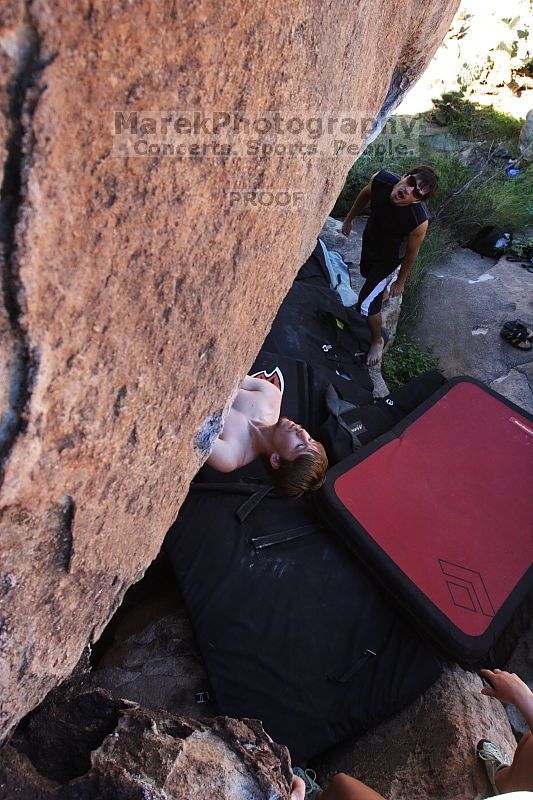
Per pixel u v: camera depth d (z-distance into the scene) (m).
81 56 0.65
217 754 1.22
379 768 2.27
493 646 2.72
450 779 2.10
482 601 2.53
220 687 2.24
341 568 2.55
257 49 0.96
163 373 1.02
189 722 1.28
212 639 2.30
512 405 3.25
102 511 1.01
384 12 1.74
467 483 2.89
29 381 0.75
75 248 0.74
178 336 1.02
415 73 2.68
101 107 0.70
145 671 2.33
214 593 2.38
